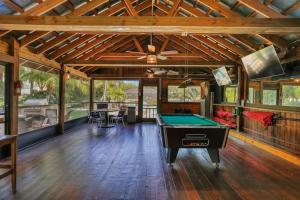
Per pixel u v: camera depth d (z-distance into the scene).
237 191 3.51
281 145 6.06
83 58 8.91
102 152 5.70
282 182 3.89
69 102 9.85
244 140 7.48
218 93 11.54
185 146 4.48
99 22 4.14
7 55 5.09
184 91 12.65
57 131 8.29
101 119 10.63
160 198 3.22
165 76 12.09
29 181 3.76
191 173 4.27
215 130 4.42
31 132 6.51
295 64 5.78
